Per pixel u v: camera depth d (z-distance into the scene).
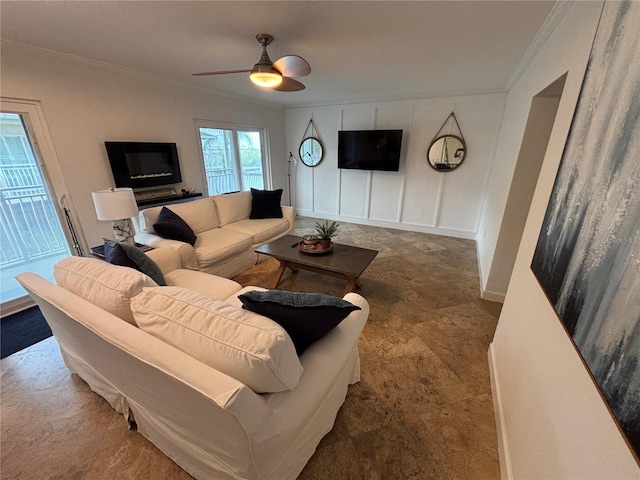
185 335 0.98
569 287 0.86
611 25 0.83
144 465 1.29
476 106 4.03
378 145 4.66
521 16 1.77
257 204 3.93
